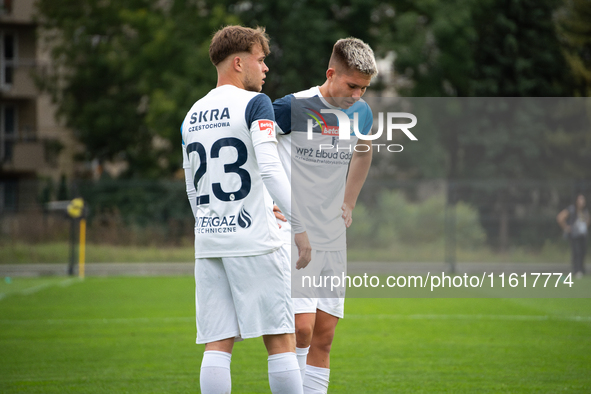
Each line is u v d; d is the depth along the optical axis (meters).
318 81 78.25
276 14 78.69
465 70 79.75
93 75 90.25
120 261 57.53
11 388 14.53
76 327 24.41
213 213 9.80
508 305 31.36
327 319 11.49
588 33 78.00
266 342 9.99
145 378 15.62
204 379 9.70
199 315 10.06
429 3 77.56
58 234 58.16
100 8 89.00
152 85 80.38
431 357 18.50
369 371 16.58
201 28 79.12
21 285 42.44
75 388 14.55
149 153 93.00
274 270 9.70
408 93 80.31
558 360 18.00
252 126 9.60
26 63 90.19
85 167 98.88
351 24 81.94
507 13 80.50
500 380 15.44
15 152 87.81
